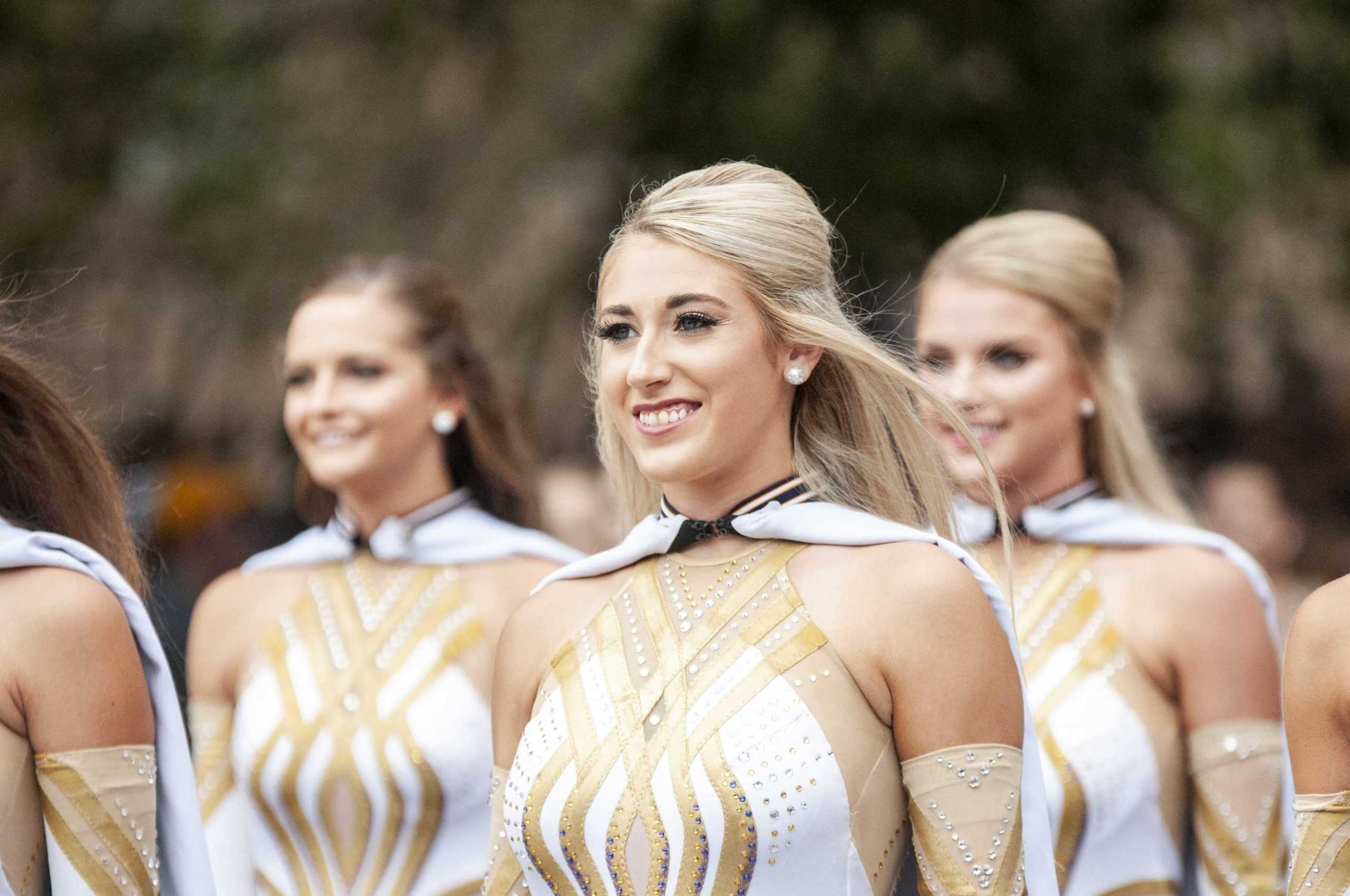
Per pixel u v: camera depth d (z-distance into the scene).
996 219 12.70
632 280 8.74
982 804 8.23
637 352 8.69
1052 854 8.59
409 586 12.95
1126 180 26.27
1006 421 12.16
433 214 28.47
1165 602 11.75
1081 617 11.85
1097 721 11.40
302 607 13.03
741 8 24.53
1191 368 26.94
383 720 12.32
